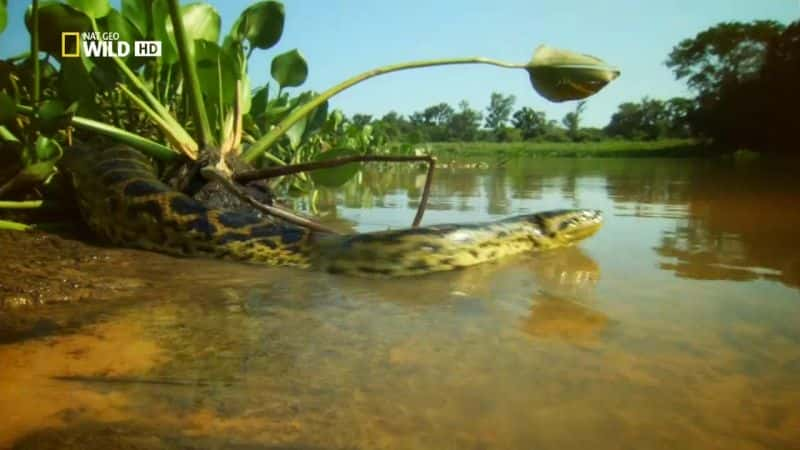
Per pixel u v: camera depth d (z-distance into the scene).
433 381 0.32
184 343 0.37
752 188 1.39
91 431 0.27
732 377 0.32
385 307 0.45
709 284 0.51
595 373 0.33
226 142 0.77
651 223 0.86
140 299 0.47
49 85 0.89
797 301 0.46
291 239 0.62
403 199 1.19
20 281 0.48
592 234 0.74
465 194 1.30
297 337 0.38
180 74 0.91
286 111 1.08
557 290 0.50
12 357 0.35
